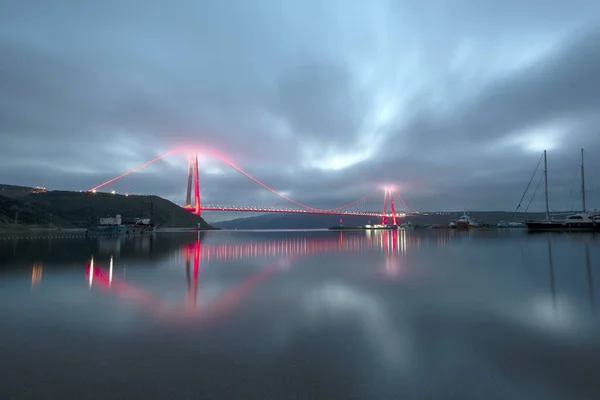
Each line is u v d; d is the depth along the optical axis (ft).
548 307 26.48
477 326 21.74
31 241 126.00
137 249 90.74
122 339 19.48
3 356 17.02
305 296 31.07
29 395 13.23
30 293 32.32
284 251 88.53
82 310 26.02
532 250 79.61
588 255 66.74
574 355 16.92
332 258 68.44
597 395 13.09
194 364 16.06
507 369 15.39
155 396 13.12
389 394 13.25
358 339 19.40
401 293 32.24
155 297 30.63
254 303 28.30
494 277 41.55
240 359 16.60
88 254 74.18
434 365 15.89
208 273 46.39
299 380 14.43
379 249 93.91
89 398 12.97
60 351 17.69
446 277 42.01
